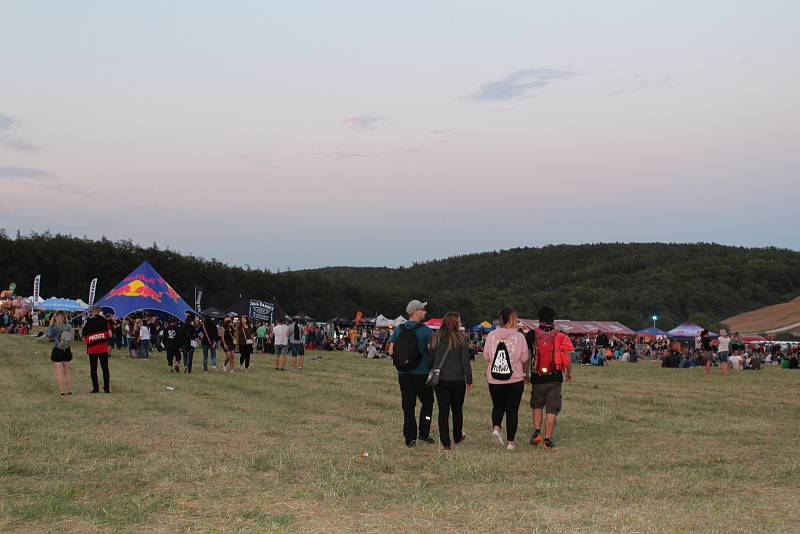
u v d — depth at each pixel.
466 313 141.50
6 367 22.84
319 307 120.69
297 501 6.46
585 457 9.12
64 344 15.30
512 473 8.12
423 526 5.69
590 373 29.06
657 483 7.61
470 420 12.62
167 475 7.45
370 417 12.61
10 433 10.12
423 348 9.77
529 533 5.54
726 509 6.44
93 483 7.10
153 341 36.47
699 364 37.91
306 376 22.09
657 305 151.12
